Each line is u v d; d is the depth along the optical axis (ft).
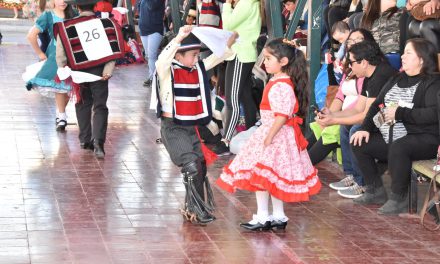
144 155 32.63
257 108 36.17
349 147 27.86
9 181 27.68
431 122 24.72
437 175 23.91
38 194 26.22
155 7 50.96
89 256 20.57
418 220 24.91
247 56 33.53
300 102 23.20
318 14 32.76
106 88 32.58
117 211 24.73
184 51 23.20
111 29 32.94
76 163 30.81
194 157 23.58
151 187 27.78
